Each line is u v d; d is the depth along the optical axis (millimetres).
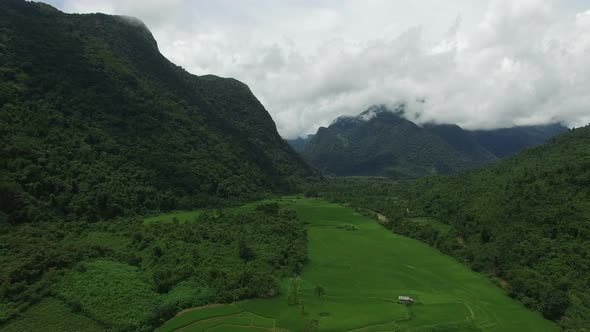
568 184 106188
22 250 75250
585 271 83250
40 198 97500
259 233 111000
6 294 63719
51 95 125812
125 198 115750
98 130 129125
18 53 130375
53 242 83062
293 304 75688
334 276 92625
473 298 82688
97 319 62781
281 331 65938
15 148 100250
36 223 90375
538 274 85750
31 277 68750
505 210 109500
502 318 74438
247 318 69625
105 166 120062
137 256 85062
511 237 98938
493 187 132250
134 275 76188
